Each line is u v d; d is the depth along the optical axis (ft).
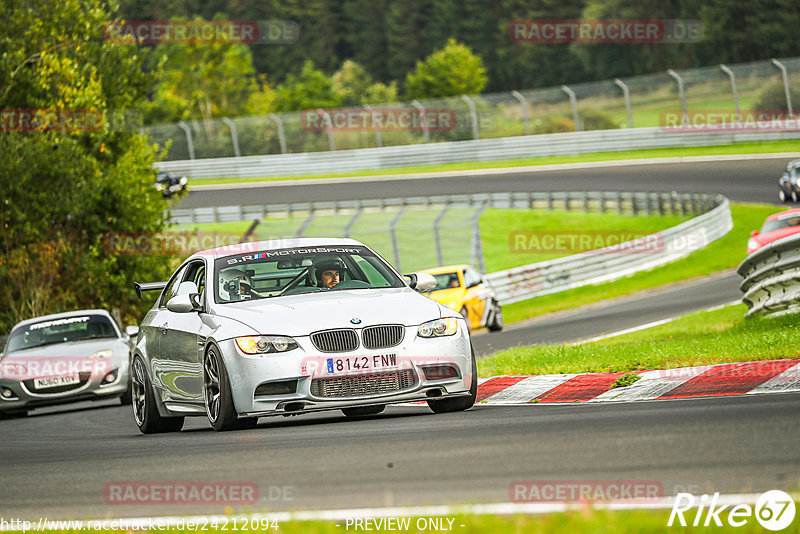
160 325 119.75
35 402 185.16
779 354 115.34
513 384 127.34
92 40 350.84
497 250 461.37
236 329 101.45
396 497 60.29
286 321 100.73
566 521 49.62
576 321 259.80
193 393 110.42
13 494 73.41
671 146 648.79
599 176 587.68
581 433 80.48
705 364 119.44
